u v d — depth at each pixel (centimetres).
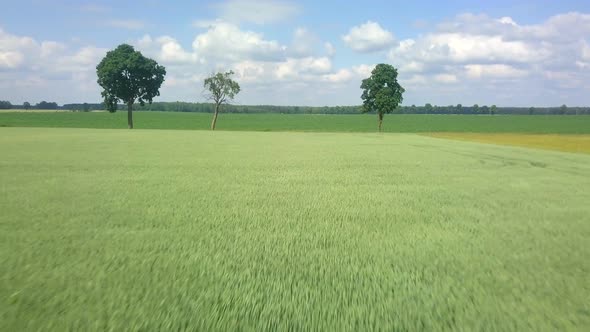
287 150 3073
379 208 1012
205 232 744
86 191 1208
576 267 579
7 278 500
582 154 3114
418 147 3572
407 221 873
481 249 665
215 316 400
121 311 409
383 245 680
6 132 5138
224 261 575
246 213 922
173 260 575
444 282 509
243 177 1585
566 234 778
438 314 417
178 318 396
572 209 1041
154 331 372
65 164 1925
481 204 1095
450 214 956
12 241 671
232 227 787
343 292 468
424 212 973
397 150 3206
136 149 2916
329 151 3027
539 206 1078
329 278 515
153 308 417
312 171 1820
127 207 975
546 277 536
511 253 644
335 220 868
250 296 450
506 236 755
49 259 574
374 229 793
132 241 676
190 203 1037
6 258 578
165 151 2788
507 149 3519
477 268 569
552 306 443
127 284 482
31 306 420
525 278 530
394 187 1388
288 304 432
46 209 941
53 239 684
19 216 866
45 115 14550
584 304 449
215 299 441
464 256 625
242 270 538
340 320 399
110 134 4994
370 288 484
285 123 12256
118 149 2880
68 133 5041
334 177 1628
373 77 7219
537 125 11125
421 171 1878
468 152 3089
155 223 811
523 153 3102
